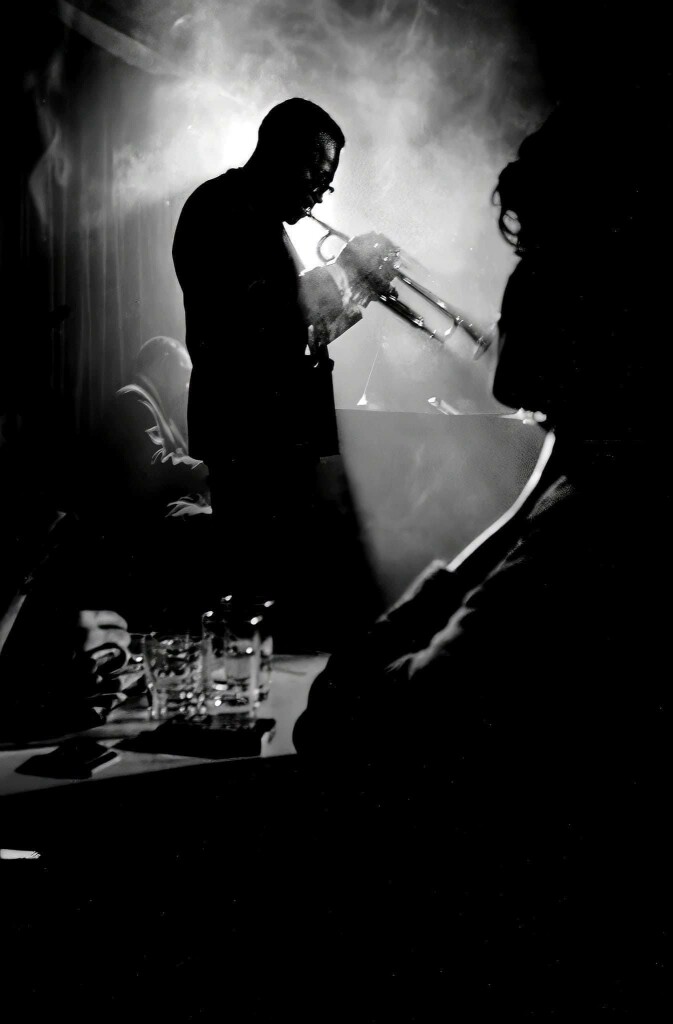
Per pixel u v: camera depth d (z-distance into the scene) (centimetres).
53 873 91
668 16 318
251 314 197
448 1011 68
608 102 58
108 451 228
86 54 358
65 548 129
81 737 107
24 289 342
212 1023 88
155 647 117
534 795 60
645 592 57
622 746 58
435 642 64
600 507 60
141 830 93
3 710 110
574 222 58
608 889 59
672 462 59
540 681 59
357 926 74
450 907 65
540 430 169
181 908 92
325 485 178
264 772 97
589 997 61
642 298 57
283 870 88
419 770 64
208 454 196
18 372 167
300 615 166
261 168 203
